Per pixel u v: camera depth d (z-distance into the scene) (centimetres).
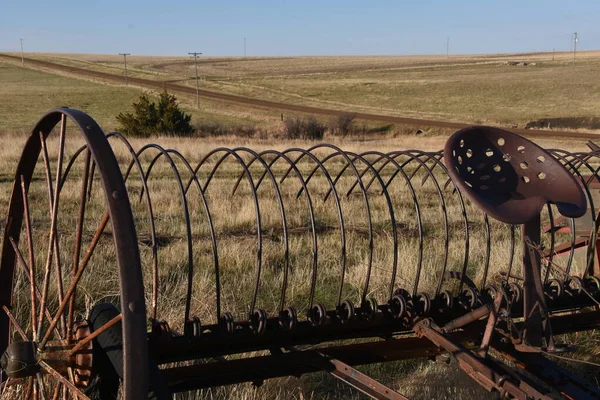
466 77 10419
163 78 10700
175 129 4194
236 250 834
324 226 1074
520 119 6294
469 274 776
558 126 6038
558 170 387
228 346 390
